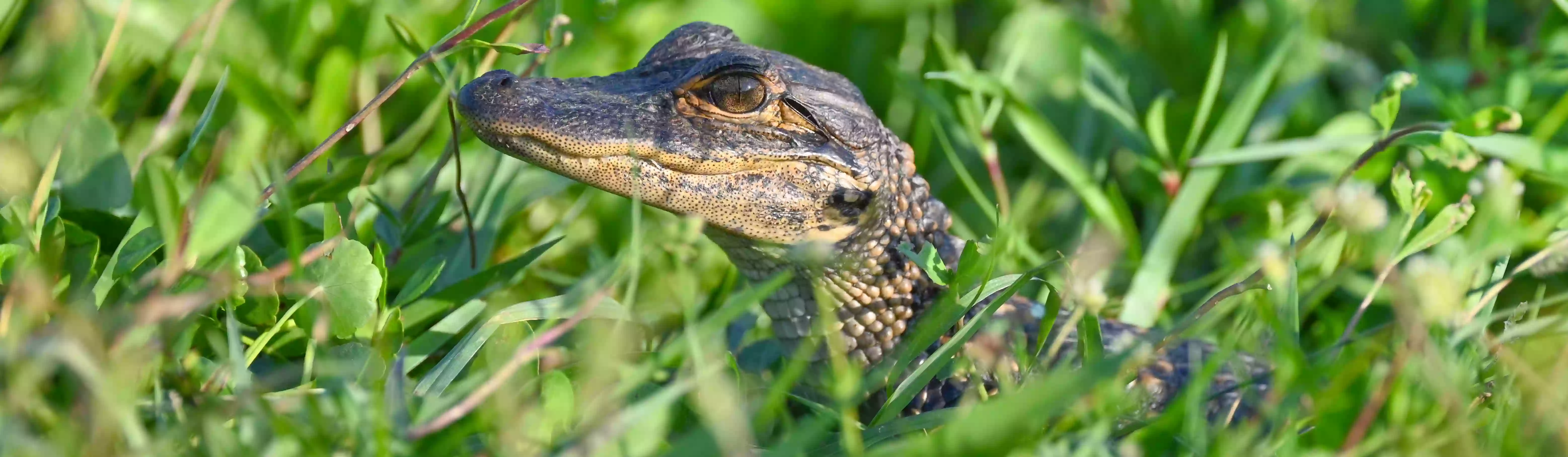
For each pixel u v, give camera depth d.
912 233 6.47
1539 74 9.12
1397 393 4.74
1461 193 7.93
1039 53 9.91
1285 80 10.01
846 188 6.09
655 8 9.29
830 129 6.07
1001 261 6.62
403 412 4.18
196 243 4.84
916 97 8.99
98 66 6.48
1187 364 6.32
